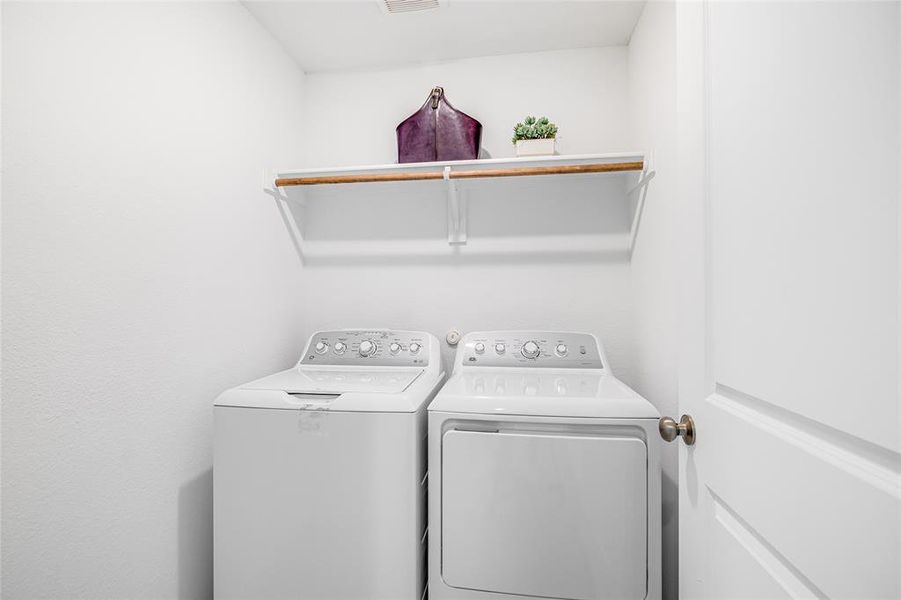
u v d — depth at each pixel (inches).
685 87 34.0
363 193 82.9
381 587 46.9
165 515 47.7
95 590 39.3
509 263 79.0
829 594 19.2
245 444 49.5
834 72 19.0
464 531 47.1
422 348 68.4
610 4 64.5
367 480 47.5
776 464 22.9
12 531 32.7
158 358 46.7
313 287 84.2
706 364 31.1
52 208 35.6
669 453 55.3
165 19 47.9
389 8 64.9
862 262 17.5
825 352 19.5
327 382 55.9
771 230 23.4
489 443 46.8
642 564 44.5
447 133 71.6
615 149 75.8
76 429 37.5
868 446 17.5
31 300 34.0
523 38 73.8
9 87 32.6
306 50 76.7
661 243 57.7
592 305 76.7
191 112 52.1
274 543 48.8
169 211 48.4
